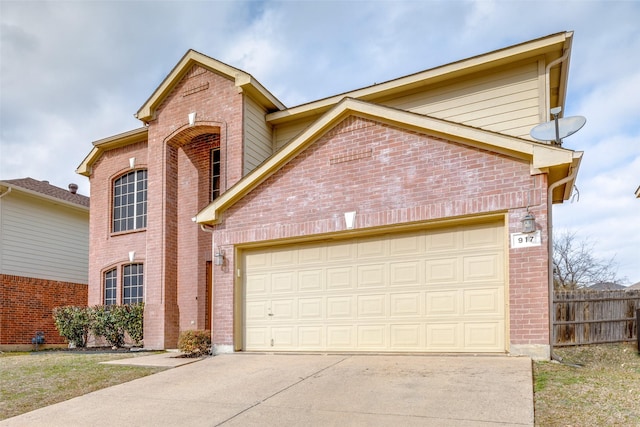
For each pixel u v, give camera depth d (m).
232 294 9.61
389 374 6.47
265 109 12.56
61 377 7.79
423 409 4.93
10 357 11.45
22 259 17.08
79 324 13.33
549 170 7.20
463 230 7.80
